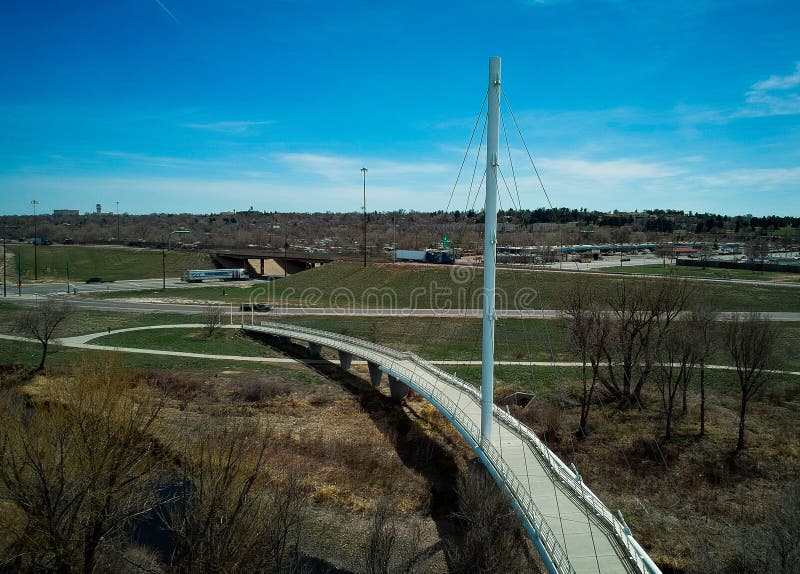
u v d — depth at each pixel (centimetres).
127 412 2967
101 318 9012
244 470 2898
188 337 8088
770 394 5391
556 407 5197
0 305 9869
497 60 3391
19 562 2372
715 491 3859
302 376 6500
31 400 4941
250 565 2330
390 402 5694
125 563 2758
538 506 2758
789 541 2595
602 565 2273
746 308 8156
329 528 3481
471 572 2578
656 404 5281
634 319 5316
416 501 3828
